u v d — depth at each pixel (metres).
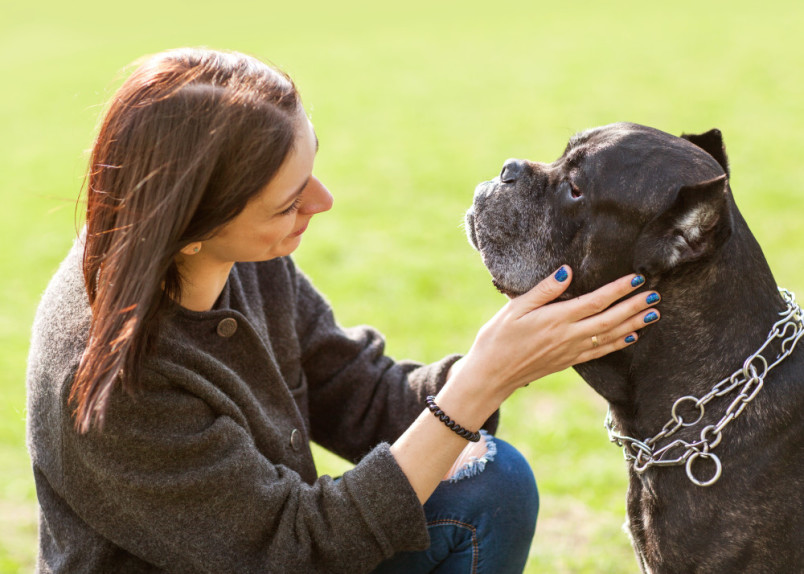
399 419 3.37
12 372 6.76
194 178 2.43
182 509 2.66
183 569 2.73
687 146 2.95
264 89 2.59
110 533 2.70
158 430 2.60
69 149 14.98
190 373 2.68
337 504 2.75
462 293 8.19
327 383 3.47
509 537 3.11
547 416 5.86
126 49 27.06
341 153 14.44
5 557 4.34
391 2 40.34
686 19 28.34
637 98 17.41
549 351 2.81
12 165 14.07
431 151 14.27
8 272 9.21
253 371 2.99
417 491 2.78
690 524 2.82
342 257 9.39
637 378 3.01
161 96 2.50
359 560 2.77
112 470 2.59
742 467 2.76
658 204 2.82
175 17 38.06
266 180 2.54
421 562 3.08
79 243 2.87
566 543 4.47
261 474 2.75
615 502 4.85
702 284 2.86
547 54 23.31
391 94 19.23
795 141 13.62
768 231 9.38
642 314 2.84
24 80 21.92
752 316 2.91
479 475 3.10
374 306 7.90
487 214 3.23
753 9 29.70
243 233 2.66
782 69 19.33
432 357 6.72
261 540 2.77
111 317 2.42
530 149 14.04
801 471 2.73
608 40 24.97
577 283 2.99
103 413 2.36
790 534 2.70
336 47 26.39
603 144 3.01
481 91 19.06
